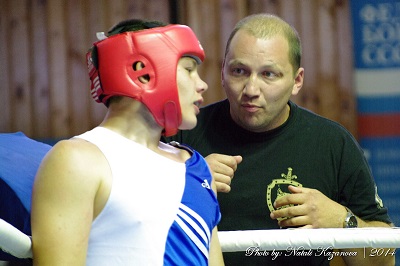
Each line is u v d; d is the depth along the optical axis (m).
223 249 4.02
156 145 3.46
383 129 10.49
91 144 3.15
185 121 3.42
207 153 5.26
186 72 3.42
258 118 4.92
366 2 10.50
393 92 10.48
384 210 5.23
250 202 5.09
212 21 10.77
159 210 3.15
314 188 5.12
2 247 2.96
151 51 3.27
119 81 3.27
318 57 10.60
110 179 3.08
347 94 10.55
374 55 10.51
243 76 4.90
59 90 10.93
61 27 10.89
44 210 2.96
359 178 5.17
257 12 10.74
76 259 2.93
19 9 10.94
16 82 10.98
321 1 10.59
